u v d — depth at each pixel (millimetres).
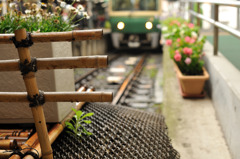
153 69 9039
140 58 11555
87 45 10883
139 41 12766
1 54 1768
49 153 1506
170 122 3314
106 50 13617
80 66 1362
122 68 9164
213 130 3100
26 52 1370
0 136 1732
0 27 1912
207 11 10812
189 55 4293
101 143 1802
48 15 2115
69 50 1996
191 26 5605
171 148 1988
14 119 1877
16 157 1447
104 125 1990
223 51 5395
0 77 1820
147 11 12312
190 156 2594
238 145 2359
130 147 1797
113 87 6520
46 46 1733
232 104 2643
